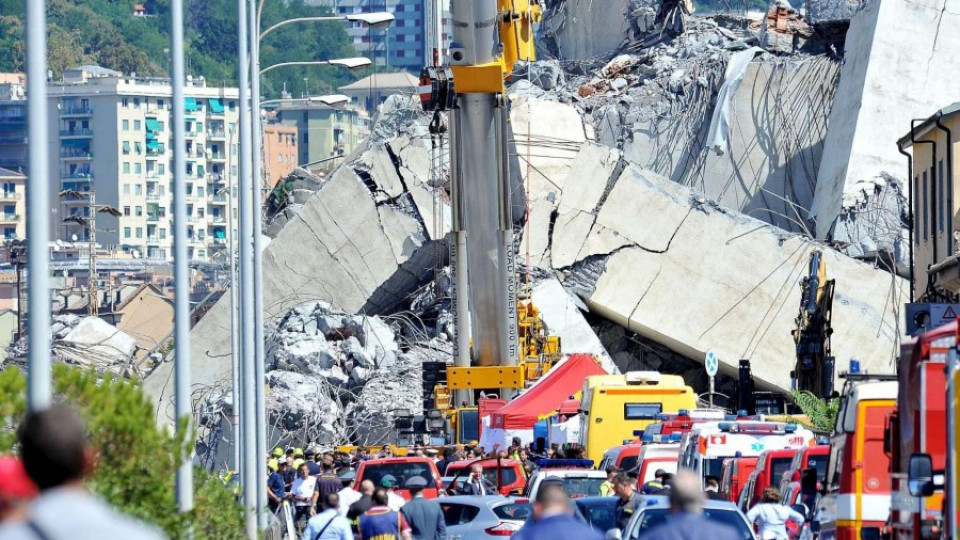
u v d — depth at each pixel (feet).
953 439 148.36
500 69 467.52
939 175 480.64
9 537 73.72
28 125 146.72
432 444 483.92
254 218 360.28
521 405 484.33
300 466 383.86
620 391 406.00
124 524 73.82
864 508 206.49
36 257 145.18
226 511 220.02
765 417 404.98
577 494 281.33
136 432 161.58
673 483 132.57
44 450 77.97
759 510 245.04
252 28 374.84
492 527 267.80
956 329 148.66
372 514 246.47
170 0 226.58
